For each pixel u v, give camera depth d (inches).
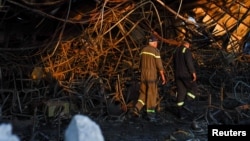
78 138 62.8
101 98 332.8
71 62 388.5
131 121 306.2
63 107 306.7
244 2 406.0
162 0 378.3
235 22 434.9
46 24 380.2
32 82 349.1
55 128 276.8
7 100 317.7
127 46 395.9
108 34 405.4
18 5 308.8
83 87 346.9
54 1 329.4
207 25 416.2
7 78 352.8
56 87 340.5
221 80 431.2
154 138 258.1
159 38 380.2
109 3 355.6
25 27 383.2
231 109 336.5
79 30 378.9
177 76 323.0
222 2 401.4
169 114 331.0
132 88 349.1
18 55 380.2
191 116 320.2
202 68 460.1
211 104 347.9
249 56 475.5
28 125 279.7
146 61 312.7
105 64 395.9
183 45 325.1
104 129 278.7
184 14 418.6
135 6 357.7
